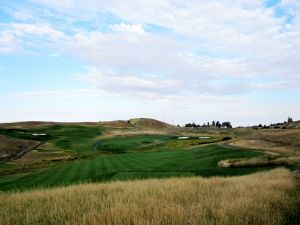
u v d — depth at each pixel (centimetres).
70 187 1580
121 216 720
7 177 4659
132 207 810
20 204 1089
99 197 1139
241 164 4988
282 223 776
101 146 14362
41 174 4472
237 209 834
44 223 788
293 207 988
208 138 16762
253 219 755
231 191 1220
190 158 6128
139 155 7188
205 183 1586
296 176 2592
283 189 1393
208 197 1052
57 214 859
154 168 4694
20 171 6706
